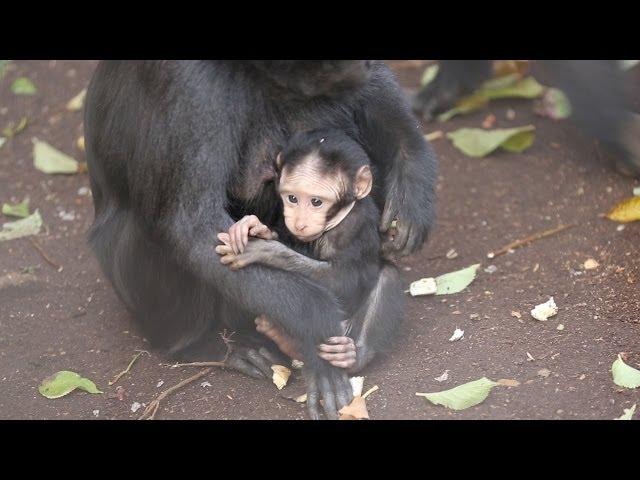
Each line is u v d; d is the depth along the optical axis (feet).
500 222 31.24
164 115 23.72
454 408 23.50
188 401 24.97
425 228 26.55
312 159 24.13
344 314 25.13
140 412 24.88
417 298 28.07
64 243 32.35
